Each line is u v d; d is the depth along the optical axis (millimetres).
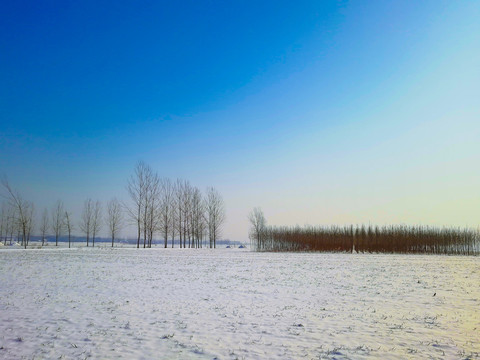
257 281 19672
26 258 33156
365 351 8102
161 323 10484
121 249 57344
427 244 53500
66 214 67125
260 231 60531
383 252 53781
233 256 42719
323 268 27531
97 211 70125
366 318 11234
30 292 15227
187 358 7633
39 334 9250
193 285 18000
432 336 9305
